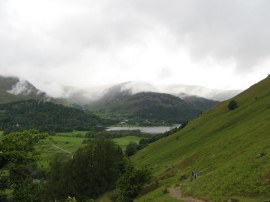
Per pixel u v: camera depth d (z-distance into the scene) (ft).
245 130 278.87
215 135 377.09
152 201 183.83
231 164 183.83
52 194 338.13
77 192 325.42
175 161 344.08
